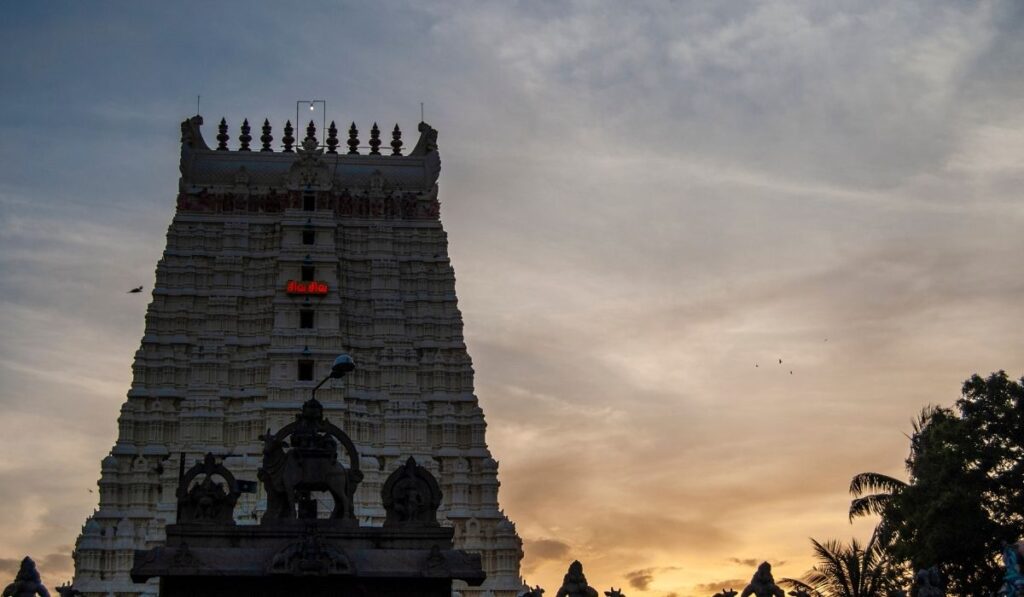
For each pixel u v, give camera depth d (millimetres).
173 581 55875
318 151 154750
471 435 146375
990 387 93375
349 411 143500
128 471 139625
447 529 58406
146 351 145375
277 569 55594
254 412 143125
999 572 90250
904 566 98875
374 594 56781
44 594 56094
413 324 151500
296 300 146875
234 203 153500
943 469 91375
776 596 61062
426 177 159000
